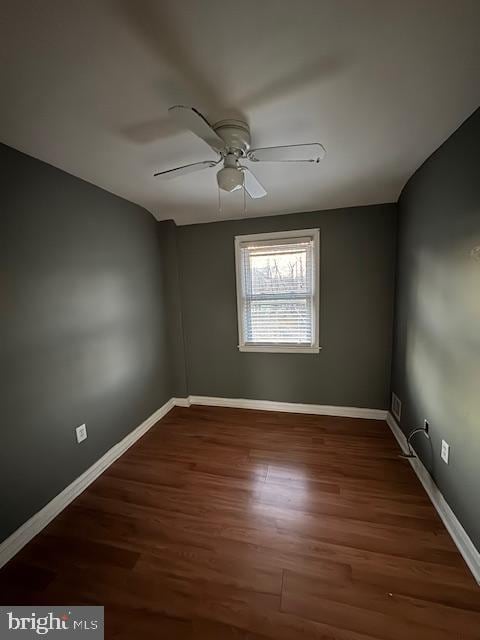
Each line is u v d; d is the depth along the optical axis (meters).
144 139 1.59
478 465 1.38
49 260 1.86
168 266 3.27
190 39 0.96
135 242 2.76
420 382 2.08
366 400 2.98
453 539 1.57
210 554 1.53
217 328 3.31
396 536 1.60
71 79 1.12
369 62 1.08
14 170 1.64
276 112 1.37
